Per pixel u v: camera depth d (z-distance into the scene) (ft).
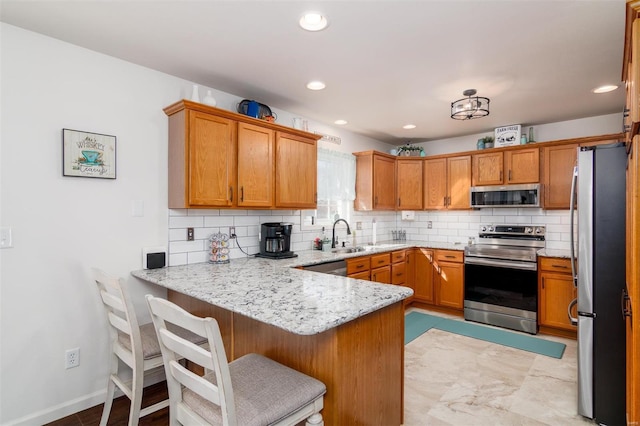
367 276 12.05
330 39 6.90
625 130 5.73
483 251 12.82
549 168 12.47
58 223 6.95
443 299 13.99
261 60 7.82
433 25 6.36
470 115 10.43
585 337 6.70
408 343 10.72
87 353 7.28
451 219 15.76
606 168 6.42
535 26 6.38
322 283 6.59
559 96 10.09
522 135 13.34
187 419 4.33
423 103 10.71
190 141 8.00
